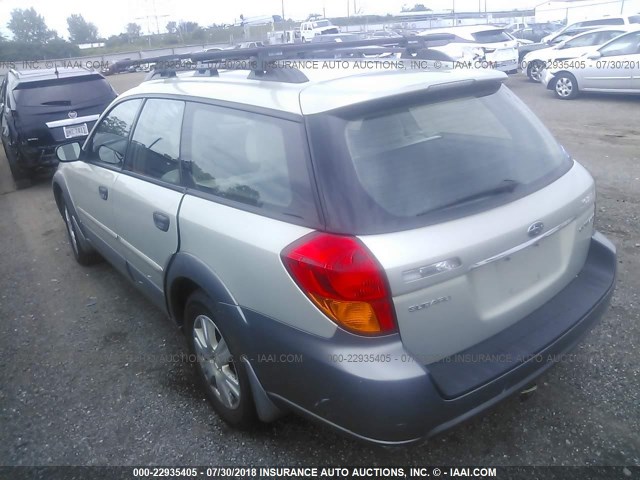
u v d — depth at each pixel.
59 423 3.03
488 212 2.28
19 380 3.45
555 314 2.56
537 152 2.72
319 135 2.24
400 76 2.54
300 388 2.27
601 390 2.98
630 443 2.62
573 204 2.61
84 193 4.29
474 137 2.53
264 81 2.70
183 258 2.82
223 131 2.74
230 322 2.52
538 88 15.01
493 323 2.35
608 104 11.92
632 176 6.59
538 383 3.06
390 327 2.07
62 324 4.12
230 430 2.89
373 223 2.09
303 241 2.17
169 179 3.10
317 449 2.72
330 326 2.11
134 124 3.59
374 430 2.09
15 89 8.49
